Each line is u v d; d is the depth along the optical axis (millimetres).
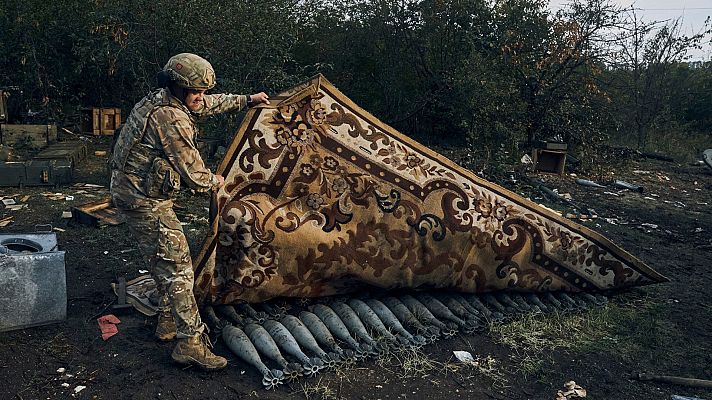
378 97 13789
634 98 16422
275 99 4195
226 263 3861
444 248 4332
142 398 3213
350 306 4223
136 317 4125
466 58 12750
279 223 3920
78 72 10734
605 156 12930
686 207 9523
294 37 10406
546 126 12758
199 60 3369
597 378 3799
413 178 4383
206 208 7102
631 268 5000
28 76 11211
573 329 4438
